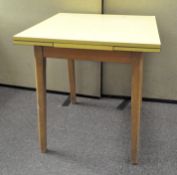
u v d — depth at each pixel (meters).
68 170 1.54
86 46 1.28
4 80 2.54
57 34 1.38
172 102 2.29
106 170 1.54
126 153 1.67
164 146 1.73
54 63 2.34
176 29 2.06
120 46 1.24
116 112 2.13
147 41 1.24
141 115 2.09
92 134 1.86
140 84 1.36
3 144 1.76
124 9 2.07
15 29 2.32
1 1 2.25
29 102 2.28
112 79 2.31
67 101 2.30
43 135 1.63
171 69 2.19
